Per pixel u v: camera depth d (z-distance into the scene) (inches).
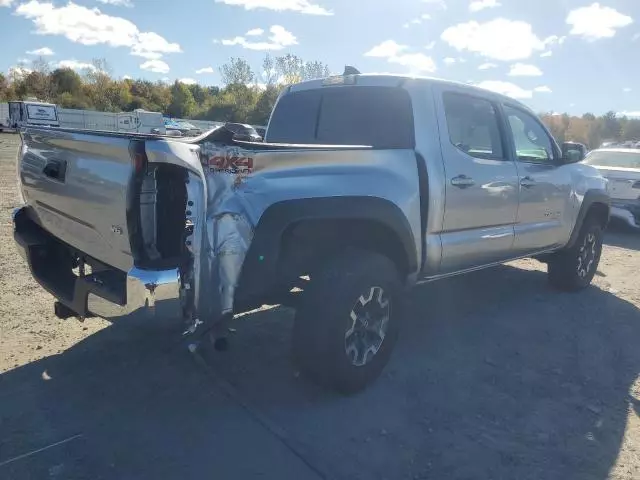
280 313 205.0
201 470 113.2
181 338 118.1
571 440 130.6
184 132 218.1
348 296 134.6
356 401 143.2
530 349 183.8
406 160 156.3
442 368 165.6
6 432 123.1
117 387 144.6
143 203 116.3
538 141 219.8
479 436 130.4
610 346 190.1
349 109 180.5
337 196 134.9
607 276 291.4
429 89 168.2
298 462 117.3
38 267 155.9
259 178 122.2
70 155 134.3
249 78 2541.8
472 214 177.0
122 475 110.7
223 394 143.5
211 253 115.2
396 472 115.8
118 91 3046.3
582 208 237.6
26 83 2785.4
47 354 161.6
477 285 258.2
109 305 124.5
